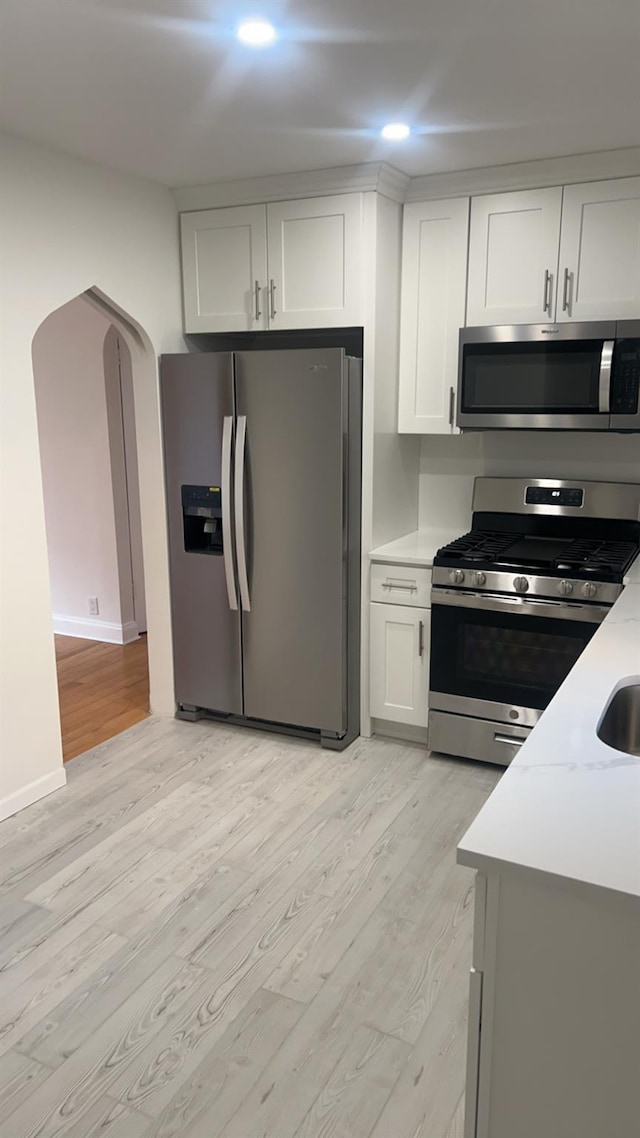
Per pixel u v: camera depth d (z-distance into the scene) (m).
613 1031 1.15
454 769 3.32
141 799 3.08
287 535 3.35
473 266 3.24
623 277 2.99
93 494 4.93
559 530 3.50
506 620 3.12
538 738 1.52
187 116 2.52
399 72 2.17
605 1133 1.20
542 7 1.79
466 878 2.57
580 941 1.14
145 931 2.33
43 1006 2.04
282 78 2.21
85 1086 1.81
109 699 4.14
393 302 3.37
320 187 3.18
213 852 2.72
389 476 3.52
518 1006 1.21
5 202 2.72
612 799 1.29
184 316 3.64
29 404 2.89
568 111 2.47
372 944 2.27
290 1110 1.75
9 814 2.96
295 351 3.17
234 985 2.12
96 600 5.13
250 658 3.57
